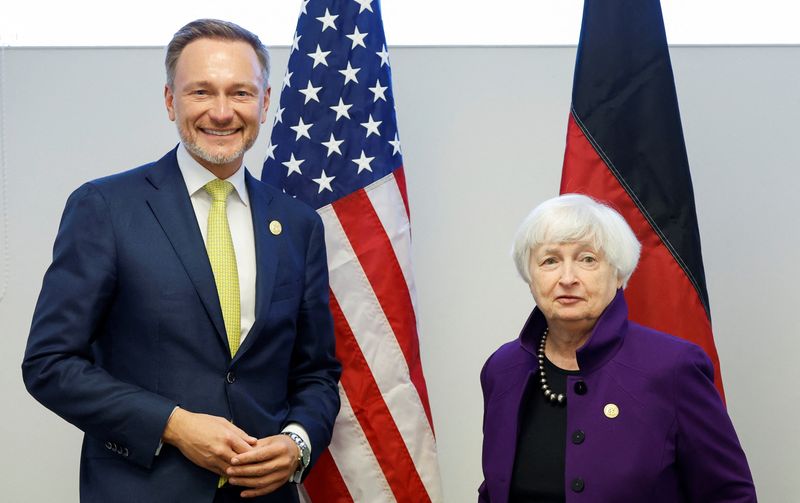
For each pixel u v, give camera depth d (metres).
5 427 2.88
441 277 3.00
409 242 2.54
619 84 2.49
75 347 1.87
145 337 1.90
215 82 2.04
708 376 1.80
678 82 3.00
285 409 2.05
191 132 2.04
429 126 3.02
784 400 2.94
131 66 3.00
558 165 3.02
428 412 2.47
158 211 1.98
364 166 2.51
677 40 3.11
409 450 2.41
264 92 2.17
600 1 2.53
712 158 2.98
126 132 2.98
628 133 2.47
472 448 2.97
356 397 2.42
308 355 2.14
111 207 1.96
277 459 1.88
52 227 2.94
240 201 2.11
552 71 3.04
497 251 3.01
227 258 2.00
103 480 1.87
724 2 3.15
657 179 2.45
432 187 3.02
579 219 1.81
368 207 2.49
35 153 2.95
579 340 1.87
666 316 2.39
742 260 2.96
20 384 2.88
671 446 1.74
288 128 2.55
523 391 1.86
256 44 2.15
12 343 2.89
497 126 3.03
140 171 2.06
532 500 1.79
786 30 3.11
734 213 2.97
